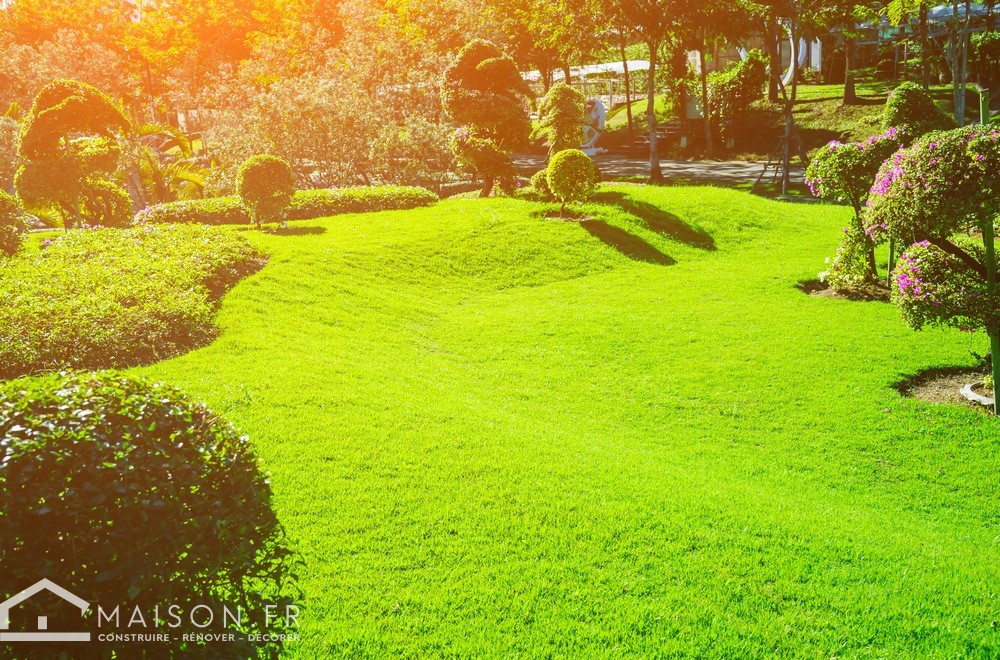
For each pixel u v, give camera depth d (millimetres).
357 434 9828
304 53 55594
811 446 10930
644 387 13211
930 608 6398
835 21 41031
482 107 27938
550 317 17250
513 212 25109
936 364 13859
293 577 4543
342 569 6820
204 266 16594
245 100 44969
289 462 8977
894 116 18891
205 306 14438
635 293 19312
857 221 18312
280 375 11812
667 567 6914
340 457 9148
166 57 77438
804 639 5898
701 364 14211
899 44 50938
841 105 48438
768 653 5727
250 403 10617
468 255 21406
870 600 6484
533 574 6781
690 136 50344
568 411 12188
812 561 7168
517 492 8406
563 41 45750
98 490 3758
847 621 6164
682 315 17281
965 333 15406
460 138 28672
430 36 53031
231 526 4102
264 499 4379
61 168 22609
